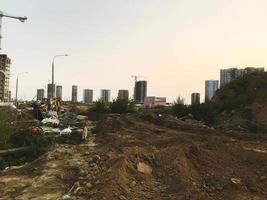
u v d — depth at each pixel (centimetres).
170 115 4088
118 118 3662
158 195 1145
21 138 2145
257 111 3659
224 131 2819
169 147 1634
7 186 1325
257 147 1967
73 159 1692
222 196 1146
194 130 2858
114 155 1656
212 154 1463
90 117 4794
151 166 1366
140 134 2528
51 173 1449
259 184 1244
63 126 3222
